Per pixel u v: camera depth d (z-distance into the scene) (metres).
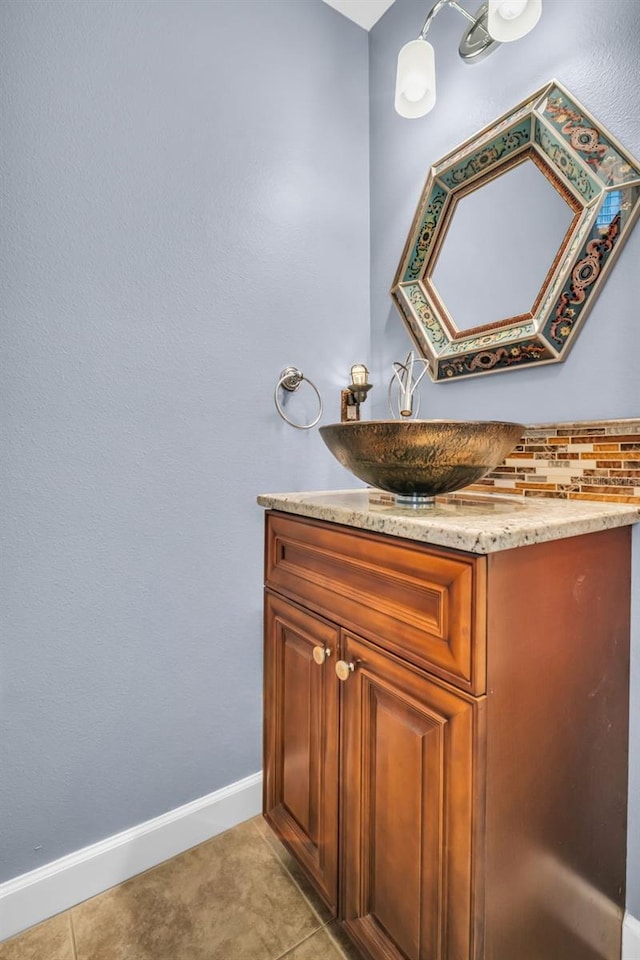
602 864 0.79
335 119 1.33
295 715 0.98
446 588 0.62
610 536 0.77
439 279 1.19
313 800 0.93
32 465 0.92
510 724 0.62
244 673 1.20
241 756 1.21
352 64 1.36
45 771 0.95
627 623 0.82
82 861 0.99
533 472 0.99
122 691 1.03
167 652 1.09
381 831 0.75
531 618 0.64
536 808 0.66
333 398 1.34
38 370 0.92
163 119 1.04
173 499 1.08
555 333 0.94
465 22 1.11
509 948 0.63
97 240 0.97
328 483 1.33
